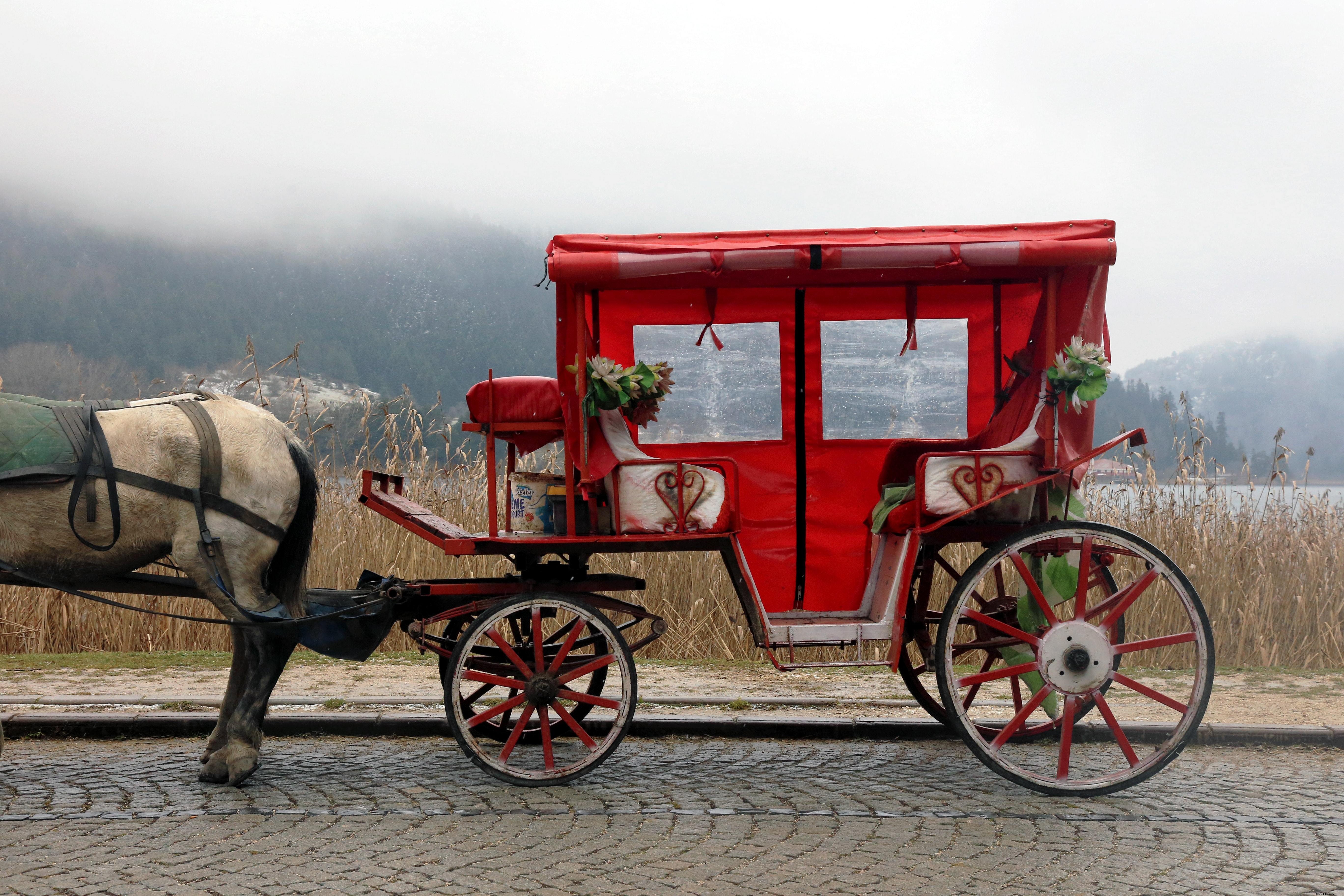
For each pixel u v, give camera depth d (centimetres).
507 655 491
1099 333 491
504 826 427
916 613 538
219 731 507
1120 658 590
